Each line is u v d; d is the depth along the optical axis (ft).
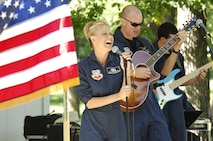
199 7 40.01
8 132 35.91
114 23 42.93
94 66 25.30
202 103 40.11
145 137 27.58
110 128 25.26
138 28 28.07
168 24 30.42
